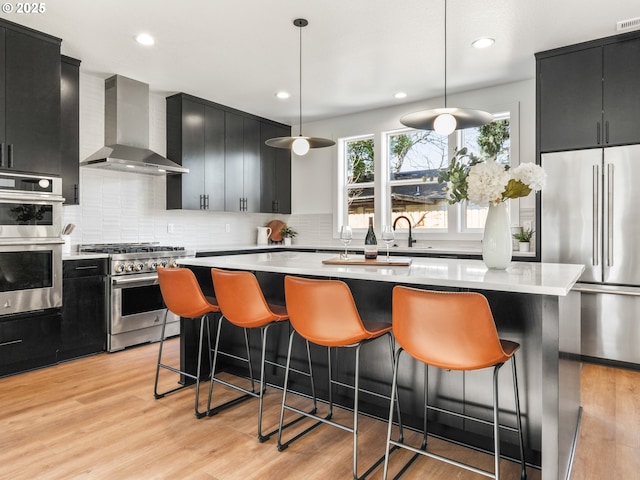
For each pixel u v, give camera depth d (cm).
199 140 486
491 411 200
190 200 477
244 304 229
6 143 310
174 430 231
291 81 434
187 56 373
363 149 565
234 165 529
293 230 623
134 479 185
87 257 363
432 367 217
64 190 375
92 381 304
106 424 238
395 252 469
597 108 339
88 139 413
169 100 479
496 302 197
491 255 223
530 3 287
